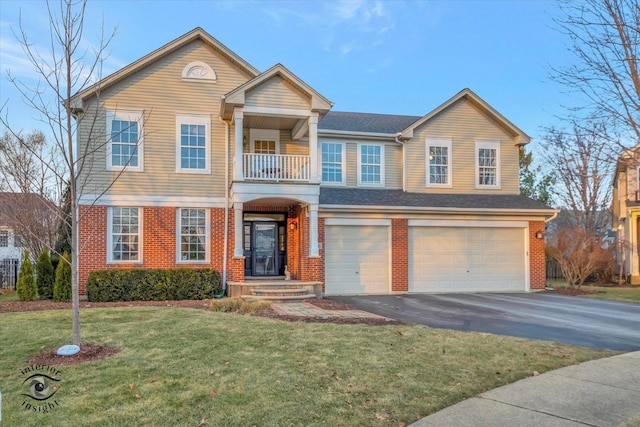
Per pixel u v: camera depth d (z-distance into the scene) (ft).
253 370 19.81
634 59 20.84
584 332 30.68
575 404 16.53
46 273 46.55
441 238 56.49
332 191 56.85
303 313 37.01
